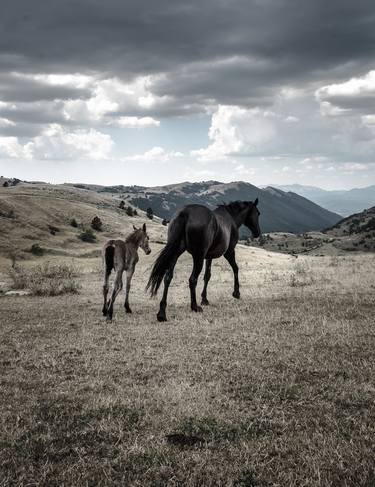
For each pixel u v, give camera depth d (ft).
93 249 310.65
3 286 83.46
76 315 44.45
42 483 12.62
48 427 16.28
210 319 37.68
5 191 549.13
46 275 94.27
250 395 18.97
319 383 20.10
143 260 163.94
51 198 416.67
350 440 14.37
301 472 12.84
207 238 40.93
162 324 36.81
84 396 19.44
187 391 19.51
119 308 49.98
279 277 73.61
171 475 12.94
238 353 25.67
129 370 23.27
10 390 20.58
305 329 31.19
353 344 26.45
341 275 67.46
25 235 308.81
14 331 35.63
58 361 25.61
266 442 14.70
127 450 14.29
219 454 14.05
